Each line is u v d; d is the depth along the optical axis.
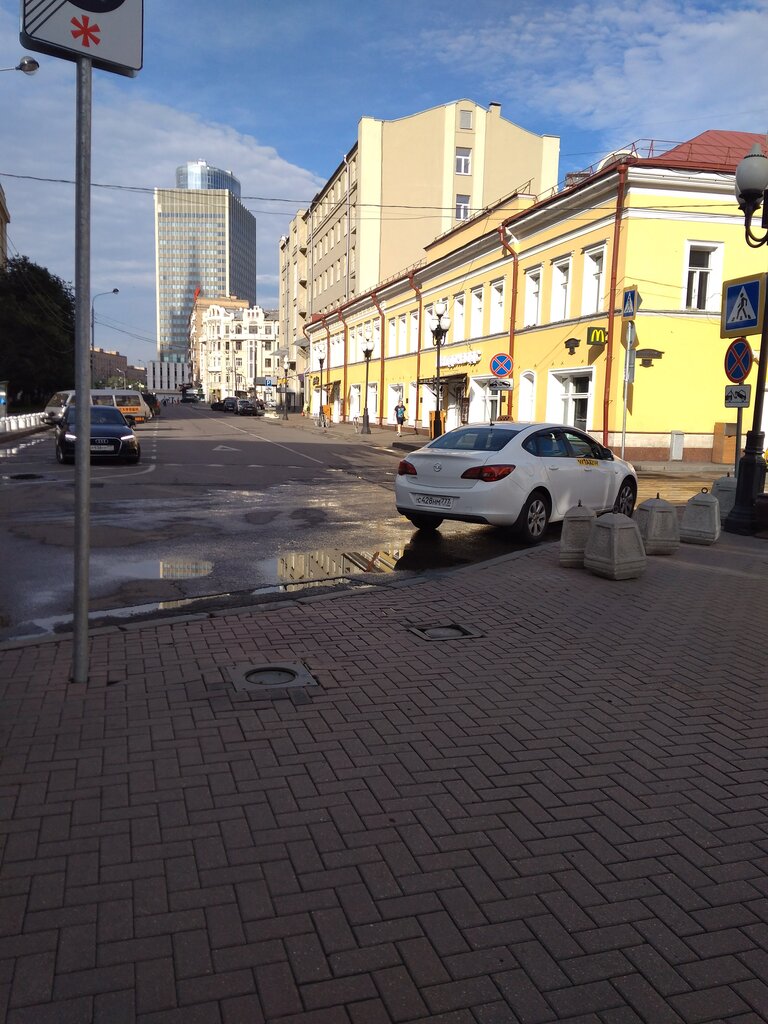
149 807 3.12
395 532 10.49
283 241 87.25
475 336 33.28
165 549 8.94
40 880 2.64
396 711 4.18
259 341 154.62
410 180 51.22
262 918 2.49
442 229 51.75
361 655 5.09
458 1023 2.10
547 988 2.23
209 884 2.65
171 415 65.69
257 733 3.84
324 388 61.41
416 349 40.72
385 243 51.50
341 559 8.62
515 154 53.19
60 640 5.19
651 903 2.62
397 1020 2.10
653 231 22.25
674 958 2.36
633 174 21.86
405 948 2.37
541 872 2.77
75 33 3.81
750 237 10.48
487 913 2.54
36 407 59.09
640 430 22.69
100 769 3.42
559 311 26.45
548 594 6.87
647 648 5.41
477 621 5.99
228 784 3.33
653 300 22.42
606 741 3.88
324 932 2.43
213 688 4.40
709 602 6.70
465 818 3.12
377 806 3.19
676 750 3.80
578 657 5.18
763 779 3.52
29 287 54.41
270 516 11.63
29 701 4.15
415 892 2.64
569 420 26.09
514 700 4.39
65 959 2.28
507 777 3.47
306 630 5.62
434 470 9.56
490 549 9.40
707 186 22.17
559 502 9.98
